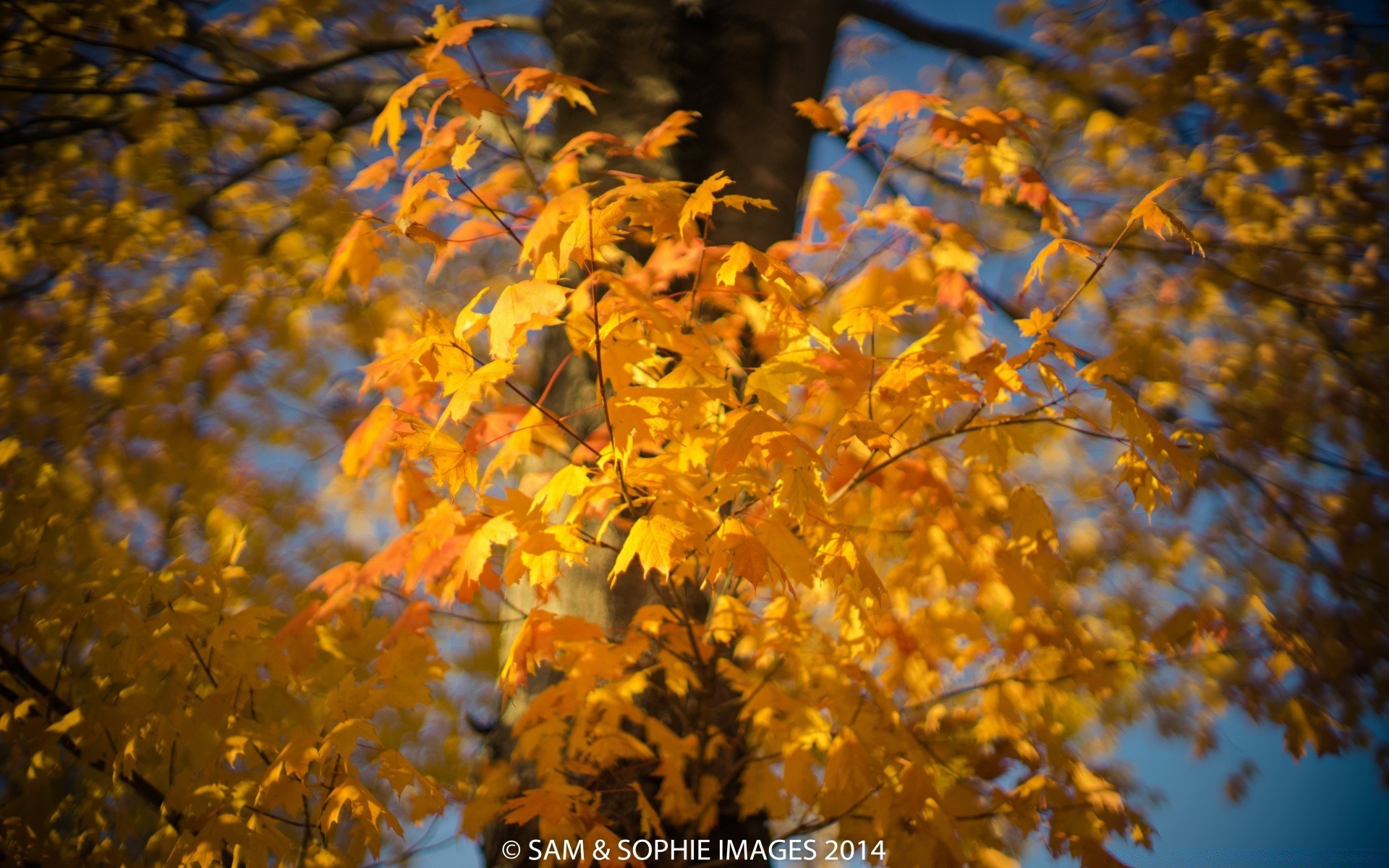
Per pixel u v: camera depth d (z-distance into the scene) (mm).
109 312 5281
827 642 2611
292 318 5199
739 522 1860
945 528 2555
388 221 2648
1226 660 2996
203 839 2266
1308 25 5465
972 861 2578
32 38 5230
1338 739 3072
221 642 2475
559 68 3559
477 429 2398
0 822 2865
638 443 1897
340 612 2588
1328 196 5430
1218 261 5555
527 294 1771
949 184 5754
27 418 4969
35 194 5422
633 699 2613
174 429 5012
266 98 5914
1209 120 5594
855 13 5398
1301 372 5379
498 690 2922
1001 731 2748
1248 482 5422
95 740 2576
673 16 3486
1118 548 5188
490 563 2355
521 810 2131
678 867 2387
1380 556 5066
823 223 2809
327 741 2238
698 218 3131
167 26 5207
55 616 2752
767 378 1926
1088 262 5395
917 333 4617
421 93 5012
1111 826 2584
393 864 3828
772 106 3453
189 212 5512
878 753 2414
